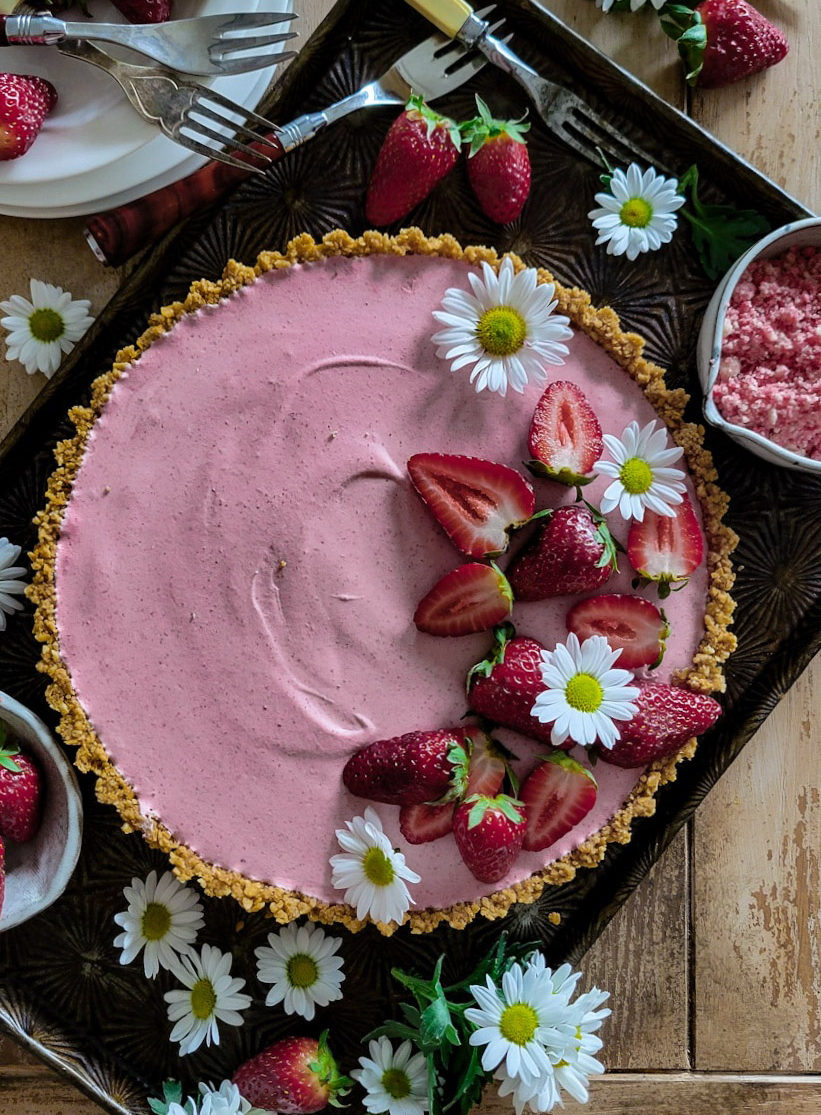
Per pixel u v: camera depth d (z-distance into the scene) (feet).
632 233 1.55
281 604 1.50
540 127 1.58
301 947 1.55
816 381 1.54
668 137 1.57
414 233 1.51
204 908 1.57
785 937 1.73
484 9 1.53
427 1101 1.55
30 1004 1.56
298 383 1.50
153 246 1.57
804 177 1.72
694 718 1.51
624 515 1.48
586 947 1.54
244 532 1.50
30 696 1.56
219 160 1.51
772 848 1.72
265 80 1.62
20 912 1.47
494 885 1.54
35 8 1.55
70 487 1.51
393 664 1.51
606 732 1.43
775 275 1.55
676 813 1.57
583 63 1.55
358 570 1.50
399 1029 1.52
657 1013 1.70
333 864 1.48
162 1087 1.57
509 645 1.49
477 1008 1.52
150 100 1.51
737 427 1.47
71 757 1.55
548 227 1.57
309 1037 1.58
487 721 1.51
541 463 1.48
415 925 1.51
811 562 1.58
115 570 1.51
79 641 1.51
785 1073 1.72
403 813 1.51
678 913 1.71
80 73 1.57
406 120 1.49
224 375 1.51
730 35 1.65
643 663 1.51
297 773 1.51
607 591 1.53
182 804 1.51
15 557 1.53
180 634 1.50
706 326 1.52
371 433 1.51
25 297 1.67
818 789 1.72
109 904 1.57
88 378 1.57
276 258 1.51
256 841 1.51
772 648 1.59
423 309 1.52
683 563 1.52
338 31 1.54
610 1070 1.70
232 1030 1.58
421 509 1.51
